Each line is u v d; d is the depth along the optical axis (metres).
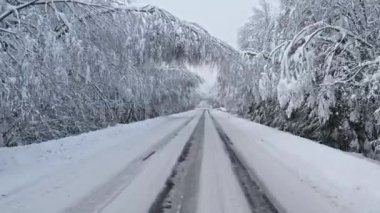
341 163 9.45
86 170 9.19
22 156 10.87
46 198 6.64
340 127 16.38
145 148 13.71
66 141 14.80
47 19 11.58
